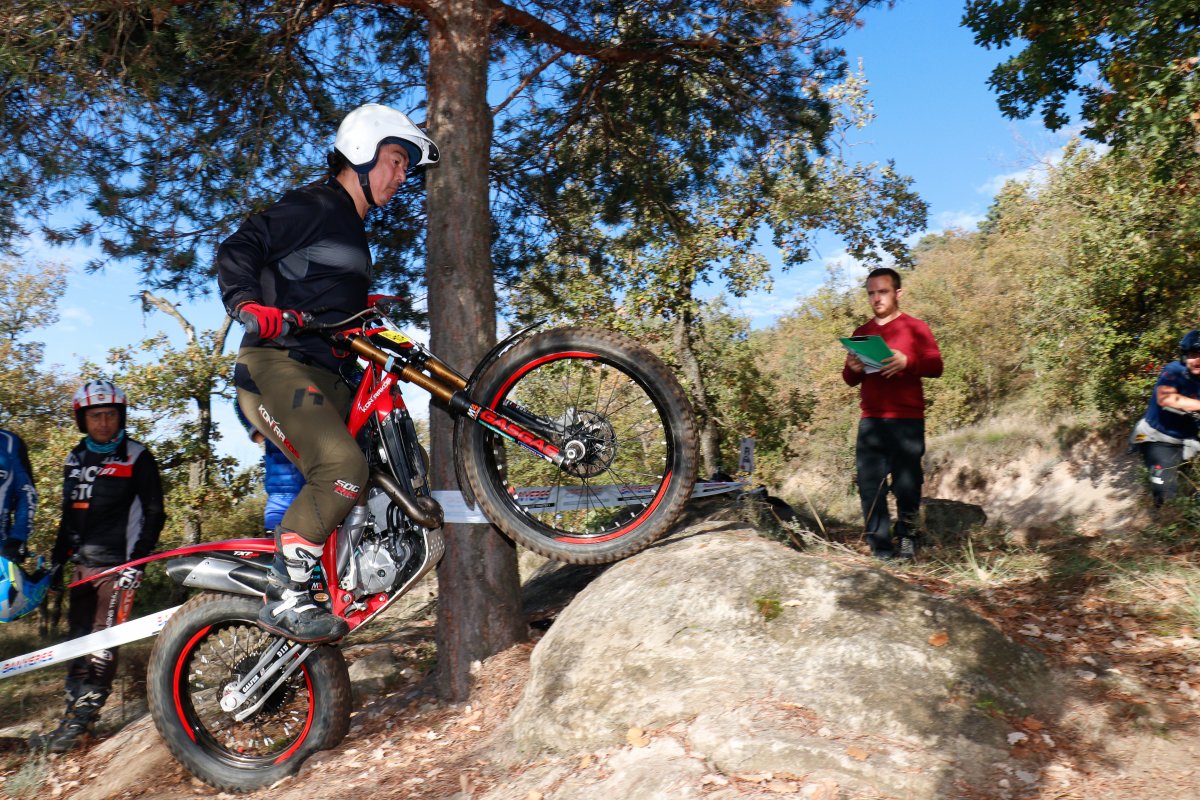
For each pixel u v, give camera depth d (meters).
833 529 6.18
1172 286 11.55
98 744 4.87
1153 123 7.73
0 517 4.59
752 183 7.72
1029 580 3.93
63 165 5.36
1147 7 7.70
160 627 4.08
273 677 3.62
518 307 7.91
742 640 3.09
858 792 2.39
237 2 5.36
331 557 3.37
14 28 4.79
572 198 7.39
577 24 6.53
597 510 3.83
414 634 6.11
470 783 3.06
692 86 7.01
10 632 13.58
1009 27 9.04
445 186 4.38
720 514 4.76
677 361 15.81
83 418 4.88
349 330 3.22
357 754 3.65
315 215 3.19
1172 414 5.43
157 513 5.05
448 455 4.15
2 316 19.06
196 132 5.79
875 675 2.80
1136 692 2.78
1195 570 3.68
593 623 3.38
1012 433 15.52
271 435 3.30
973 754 2.51
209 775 3.62
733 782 2.49
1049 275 13.26
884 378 4.73
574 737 3.02
